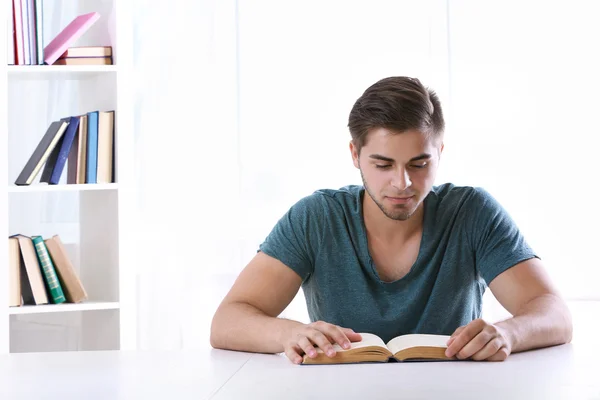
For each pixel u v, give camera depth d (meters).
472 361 1.54
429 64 3.53
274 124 3.48
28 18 2.89
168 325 3.41
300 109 3.49
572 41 3.53
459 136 3.52
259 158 3.47
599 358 1.56
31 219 3.31
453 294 1.89
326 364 1.54
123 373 1.48
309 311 1.99
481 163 3.52
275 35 3.48
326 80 3.50
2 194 2.79
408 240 1.89
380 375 1.42
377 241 1.90
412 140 1.68
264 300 1.85
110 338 2.99
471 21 3.53
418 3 3.53
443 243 1.89
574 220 3.53
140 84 3.42
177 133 3.44
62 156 2.89
